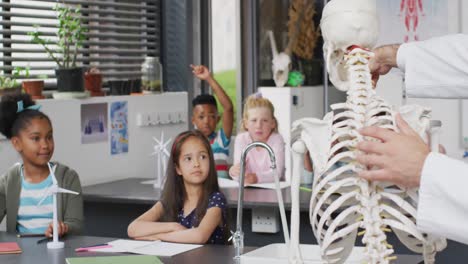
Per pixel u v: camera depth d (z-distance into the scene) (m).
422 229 1.46
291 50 6.00
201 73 4.75
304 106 5.58
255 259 2.35
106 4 5.20
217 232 2.88
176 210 2.93
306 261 2.23
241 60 5.80
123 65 5.39
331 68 1.91
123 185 4.39
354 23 1.82
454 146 5.36
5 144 3.84
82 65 5.12
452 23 5.42
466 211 1.40
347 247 1.77
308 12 6.12
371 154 1.52
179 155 2.90
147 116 4.86
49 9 4.76
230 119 4.76
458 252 3.56
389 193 1.71
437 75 1.74
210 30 5.77
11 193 3.14
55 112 4.21
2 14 4.52
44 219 3.12
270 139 4.30
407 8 5.54
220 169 4.61
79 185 3.19
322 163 1.78
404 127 1.56
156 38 5.68
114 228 4.23
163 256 2.49
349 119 1.78
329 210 1.72
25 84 4.26
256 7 5.77
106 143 4.56
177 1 5.73
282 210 2.33
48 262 2.46
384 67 1.87
